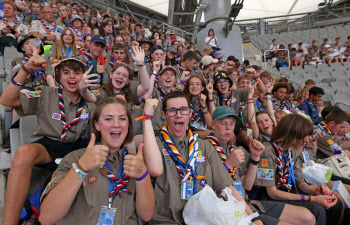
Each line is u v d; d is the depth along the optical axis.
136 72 4.54
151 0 17.77
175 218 1.95
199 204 1.81
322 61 12.33
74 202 1.63
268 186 2.49
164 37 11.24
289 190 2.64
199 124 3.51
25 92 2.22
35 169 2.37
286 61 12.19
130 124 1.83
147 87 3.15
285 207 2.32
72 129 2.32
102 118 1.73
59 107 2.34
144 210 1.68
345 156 3.34
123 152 1.80
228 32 10.93
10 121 3.26
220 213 1.75
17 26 6.01
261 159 2.56
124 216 1.68
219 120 2.46
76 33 6.81
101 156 1.45
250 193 2.65
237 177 2.46
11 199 1.88
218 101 3.94
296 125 2.56
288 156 2.69
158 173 1.82
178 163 2.06
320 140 3.58
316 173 2.83
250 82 4.35
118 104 1.77
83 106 2.41
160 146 2.13
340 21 19.52
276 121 3.83
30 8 7.48
